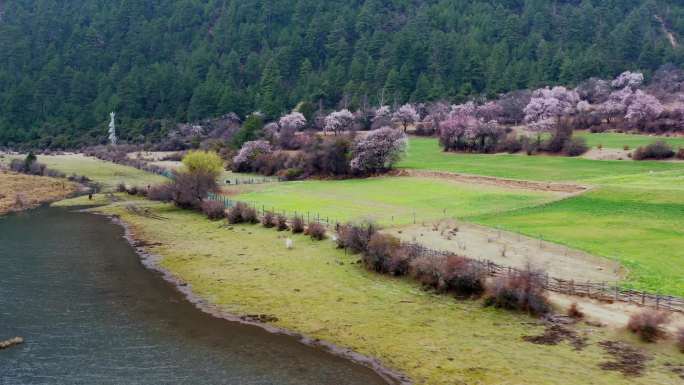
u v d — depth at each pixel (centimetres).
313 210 8600
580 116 16112
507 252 5797
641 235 6031
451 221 7256
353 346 4122
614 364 3597
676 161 10631
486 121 15675
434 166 11969
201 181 9762
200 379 3650
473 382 3525
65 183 12862
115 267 6122
